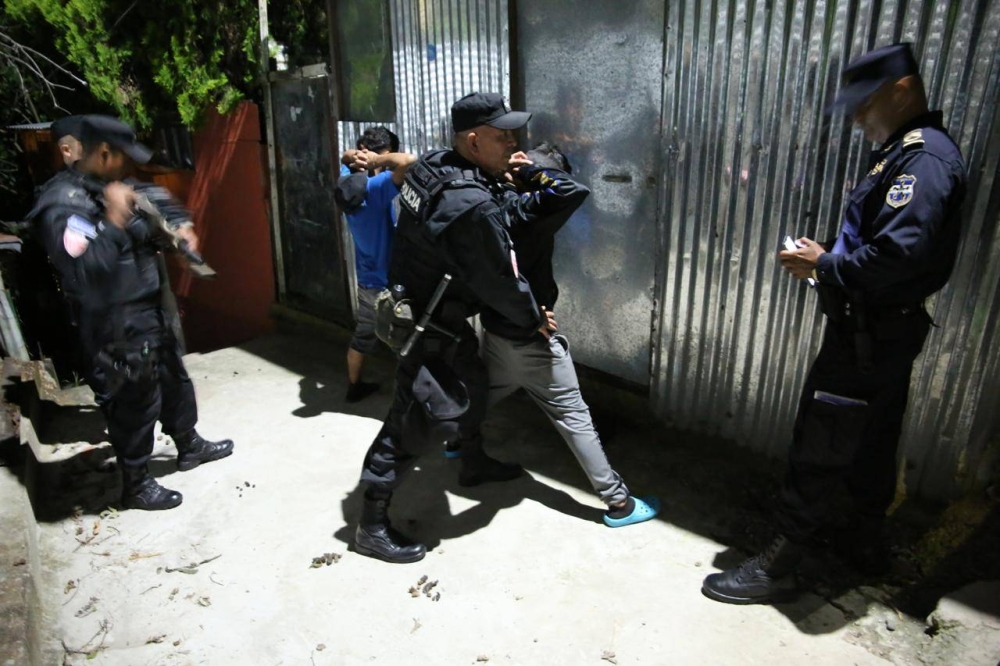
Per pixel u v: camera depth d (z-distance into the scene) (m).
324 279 5.98
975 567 2.71
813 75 2.91
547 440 3.99
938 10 2.55
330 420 4.38
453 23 4.25
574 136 3.90
